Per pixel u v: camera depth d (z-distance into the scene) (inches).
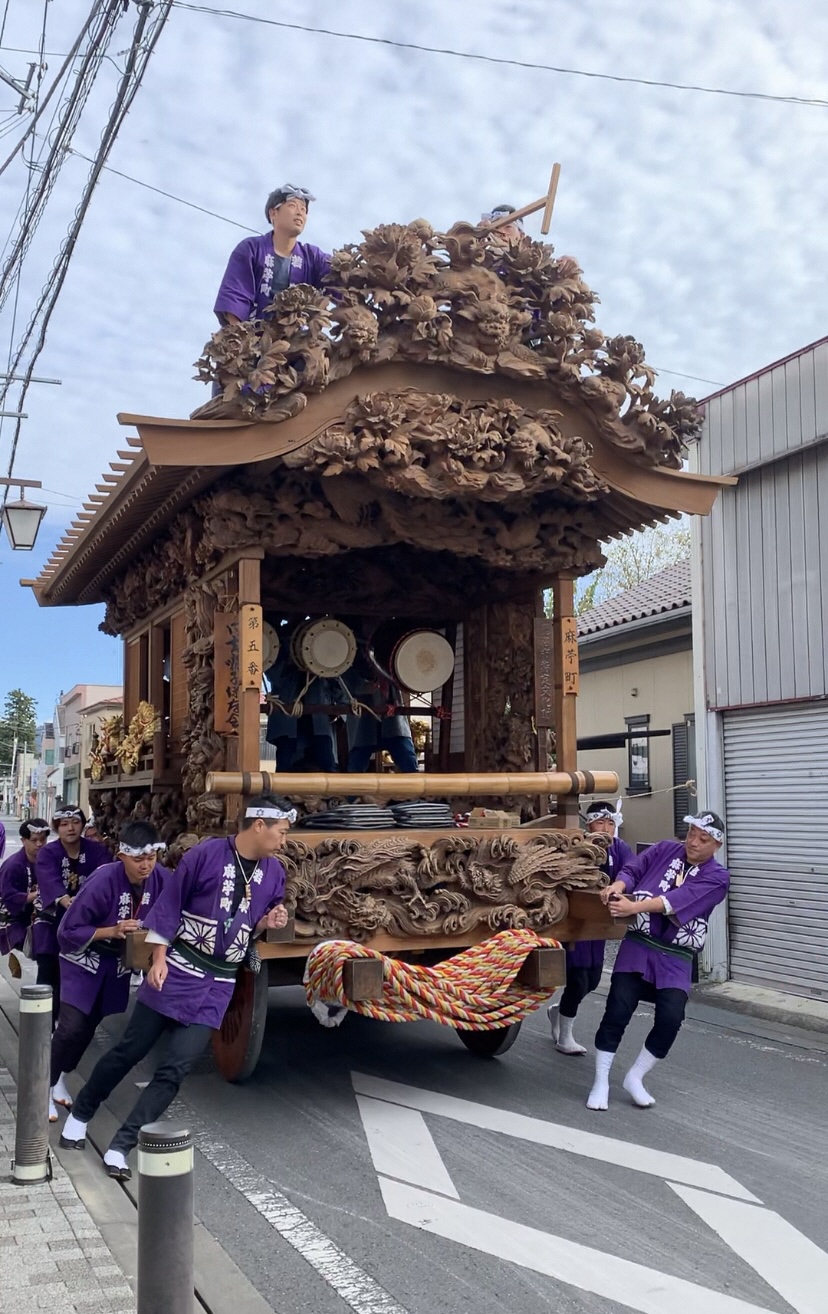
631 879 241.1
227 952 188.1
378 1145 208.4
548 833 259.4
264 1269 153.6
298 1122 224.4
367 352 235.6
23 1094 182.4
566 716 284.5
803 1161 201.9
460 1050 293.4
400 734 336.8
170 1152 109.9
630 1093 243.6
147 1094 181.8
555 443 253.6
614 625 572.1
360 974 210.2
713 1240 163.5
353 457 236.4
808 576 365.4
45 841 293.7
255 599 248.2
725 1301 143.5
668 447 269.0
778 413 378.3
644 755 592.1
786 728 376.5
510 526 279.6
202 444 228.1
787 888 371.6
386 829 251.3
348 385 239.9
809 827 363.3
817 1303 143.1
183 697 304.8
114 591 384.2
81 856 271.9
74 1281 142.1
